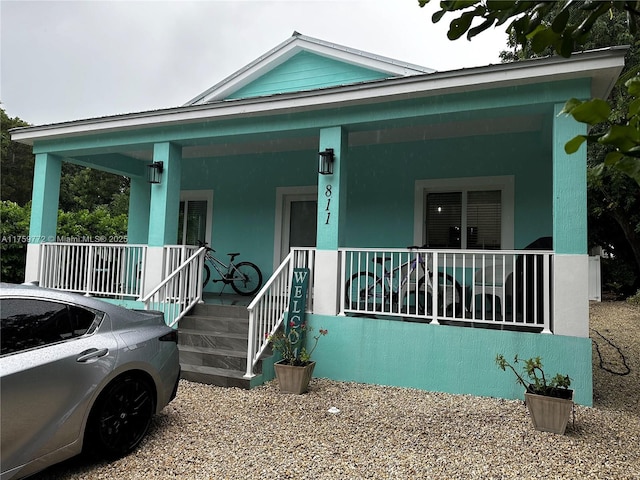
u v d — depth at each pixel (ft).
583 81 15.81
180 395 15.97
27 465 8.72
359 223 26.66
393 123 19.26
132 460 10.76
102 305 11.24
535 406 13.12
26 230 36.91
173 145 23.76
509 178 23.67
